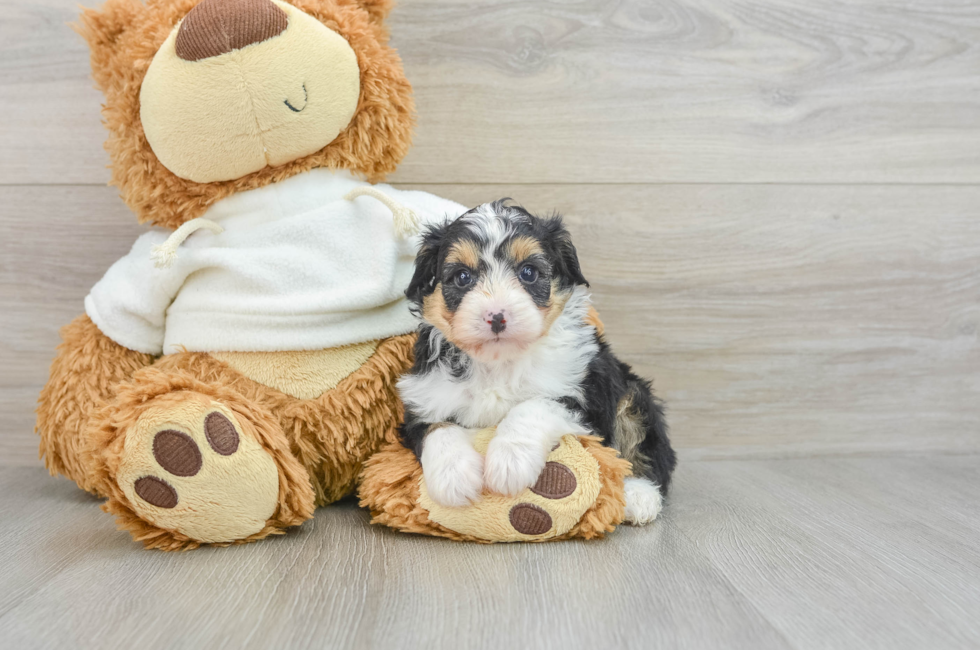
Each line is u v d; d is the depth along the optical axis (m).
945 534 1.68
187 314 1.85
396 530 1.68
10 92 2.23
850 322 2.46
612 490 1.58
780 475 2.25
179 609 1.24
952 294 2.47
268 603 1.27
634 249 2.38
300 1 1.80
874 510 1.87
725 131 2.37
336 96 1.77
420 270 1.65
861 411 2.48
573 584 1.35
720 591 1.33
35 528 1.71
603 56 2.32
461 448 1.55
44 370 2.31
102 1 2.21
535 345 1.65
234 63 1.65
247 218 1.86
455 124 2.31
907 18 2.38
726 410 2.45
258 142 1.74
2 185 2.26
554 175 2.35
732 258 2.41
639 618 1.21
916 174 2.43
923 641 1.15
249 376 1.78
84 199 2.28
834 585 1.37
